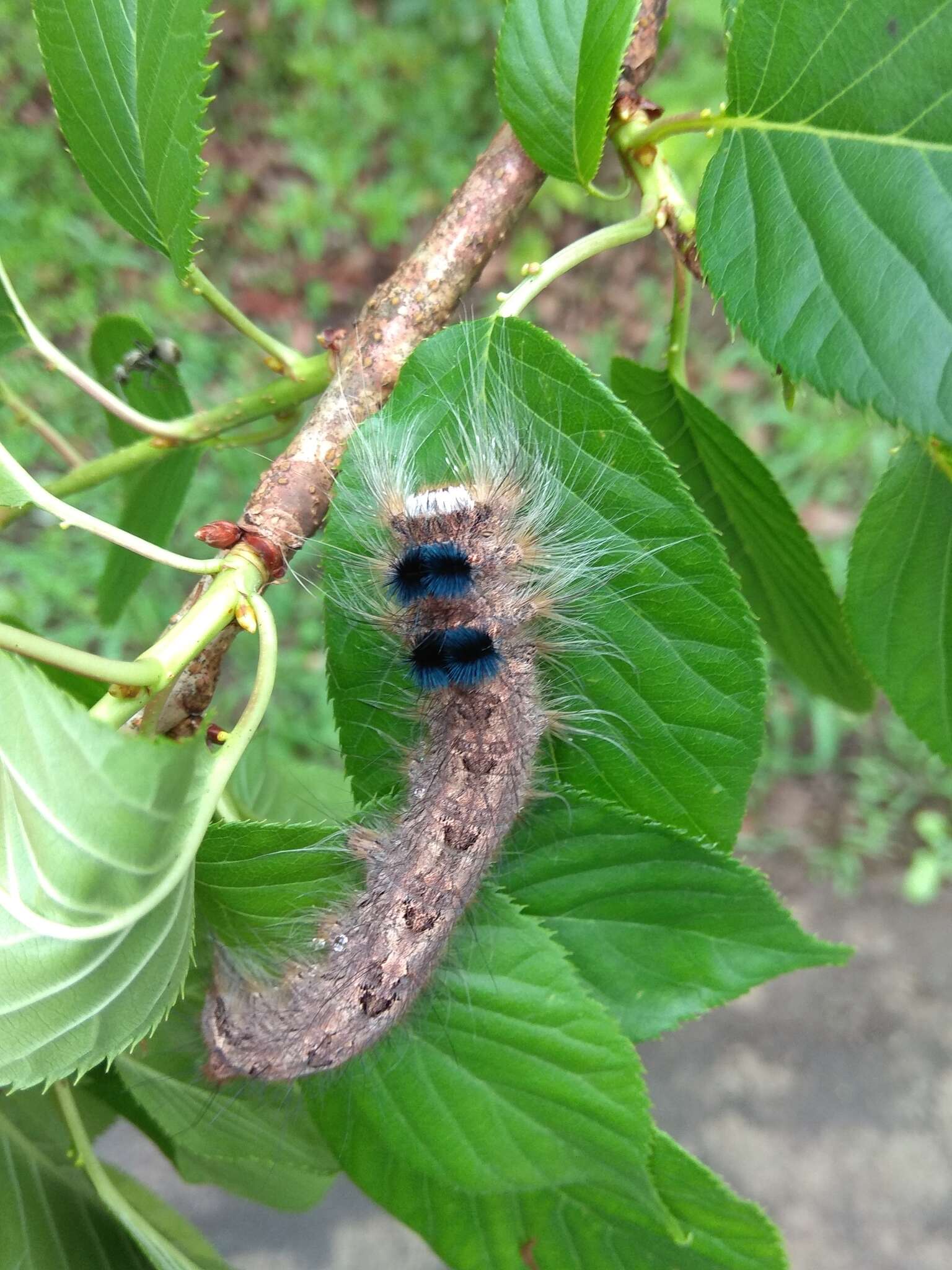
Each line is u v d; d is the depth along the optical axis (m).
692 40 0.52
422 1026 0.16
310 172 0.57
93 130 0.16
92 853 0.12
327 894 0.17
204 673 0.15
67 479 0.20
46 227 0.53
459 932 0.16
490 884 0.17
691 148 0.43
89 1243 0.18
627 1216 0.16
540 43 0.15
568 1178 0.15
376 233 0.57
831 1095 0.49
